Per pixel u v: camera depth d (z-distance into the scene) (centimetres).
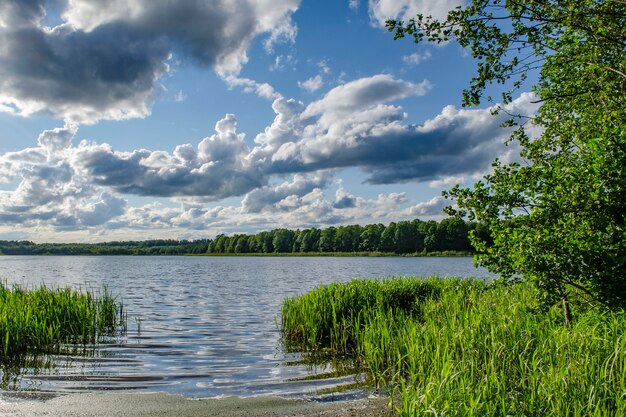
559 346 654
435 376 615
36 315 1158
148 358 1047
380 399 725
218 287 3484
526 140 1041
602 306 756
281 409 679
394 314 1352
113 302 1567
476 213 820
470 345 709
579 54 916
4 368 904
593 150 742
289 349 1164
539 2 823
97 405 688
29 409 658
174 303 2344
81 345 1159
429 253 13975
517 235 757
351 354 1088
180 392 779
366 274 5322
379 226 16188
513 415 497
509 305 1012
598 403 461
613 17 813
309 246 18162
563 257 731
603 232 720
